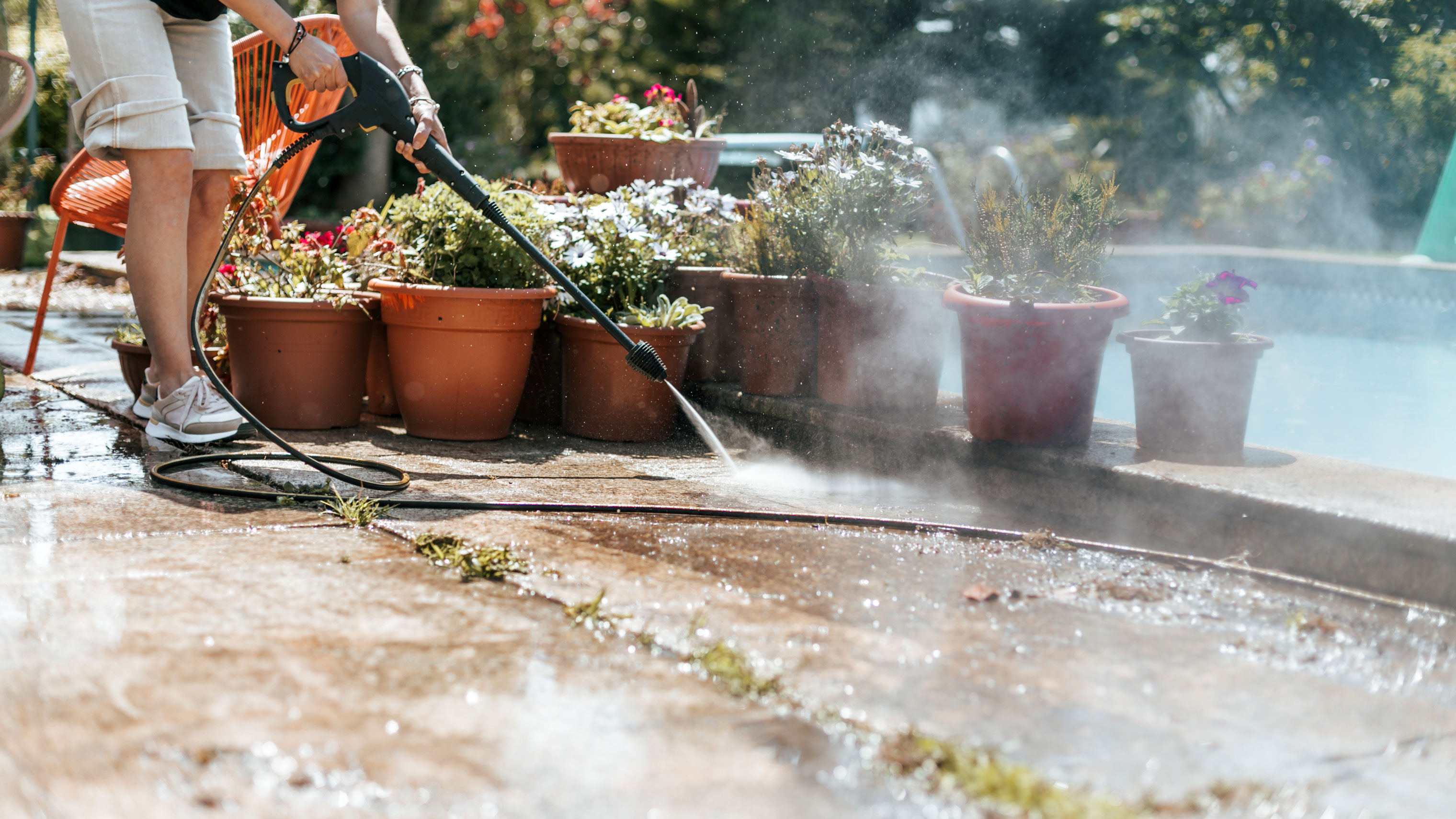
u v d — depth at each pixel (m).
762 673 1.54
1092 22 15.07
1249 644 1.75
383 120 2.82
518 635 1.65
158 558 1.97
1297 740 1.41
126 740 1.27
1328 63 13.85
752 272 3.42
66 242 9.48
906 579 2.03
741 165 8.07
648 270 3.50
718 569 2.05
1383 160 13.11
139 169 2.82
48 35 9.86
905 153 3.35
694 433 3.60
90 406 3.50
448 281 3.20
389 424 3.49
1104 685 1.56
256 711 1.35
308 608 1.73
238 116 3.62
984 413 2.76
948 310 2.95
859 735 1.36
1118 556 2.26
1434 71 12.77
